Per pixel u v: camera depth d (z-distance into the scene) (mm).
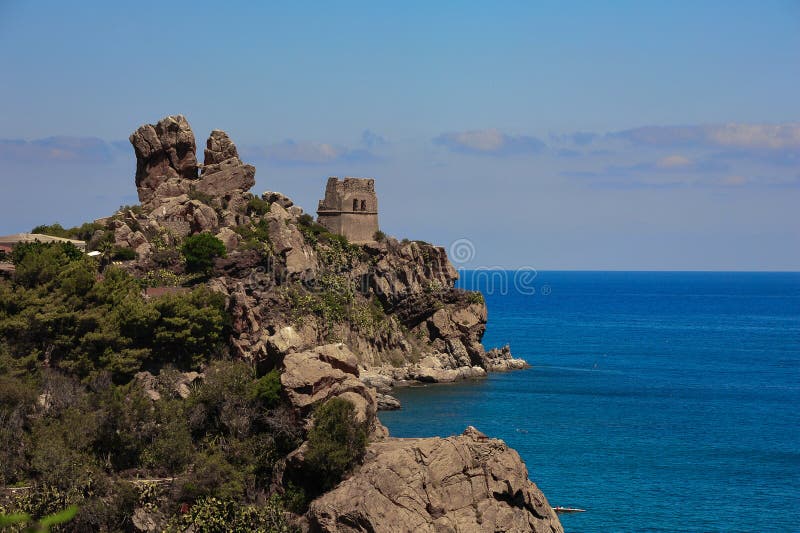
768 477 155000
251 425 120125
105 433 117125
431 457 109062
